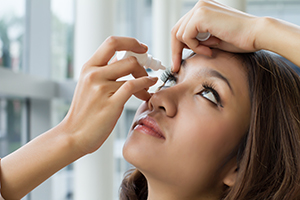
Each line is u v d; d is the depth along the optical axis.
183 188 0.56
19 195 0.54
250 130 0.56
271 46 0.50
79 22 1.12
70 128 0.53
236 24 0.51
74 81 1.12
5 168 0.54
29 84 0.89
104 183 1.13
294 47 0.49
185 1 3.20
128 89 0.50
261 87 0.56
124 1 2.24
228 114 0.55
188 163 0.54
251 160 0.56
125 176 0.76
